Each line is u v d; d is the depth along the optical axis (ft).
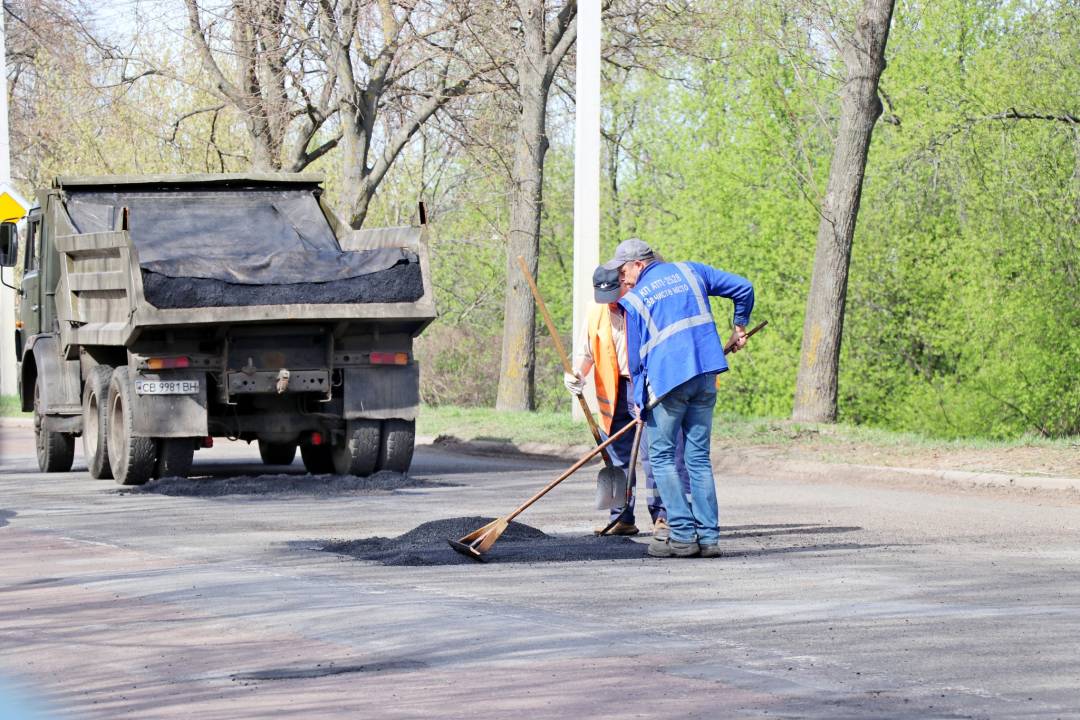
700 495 33.24
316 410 55.36
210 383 54.03
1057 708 18.62
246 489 51.57
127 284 50.96
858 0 92.32
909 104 135.64
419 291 53.52
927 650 22.27
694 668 21.04
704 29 106.42
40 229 63.26
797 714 18.29
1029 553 33.68
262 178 60.59
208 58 99.60
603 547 35.12
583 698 19.16
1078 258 127.54
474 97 100.17
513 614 25.66
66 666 21.88
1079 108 115.34
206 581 30.04
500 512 44.45
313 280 52.34
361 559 33.50
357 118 96.48
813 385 87.51
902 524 39.99
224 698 19.51
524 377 98.84
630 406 36.70
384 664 21.53
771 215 151.43
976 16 132.67
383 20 94.27
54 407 60.59
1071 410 138.10
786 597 27.35
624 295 33.99
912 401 144.15
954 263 138.62
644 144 170.71
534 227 98.63
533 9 95.66
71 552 35.32
